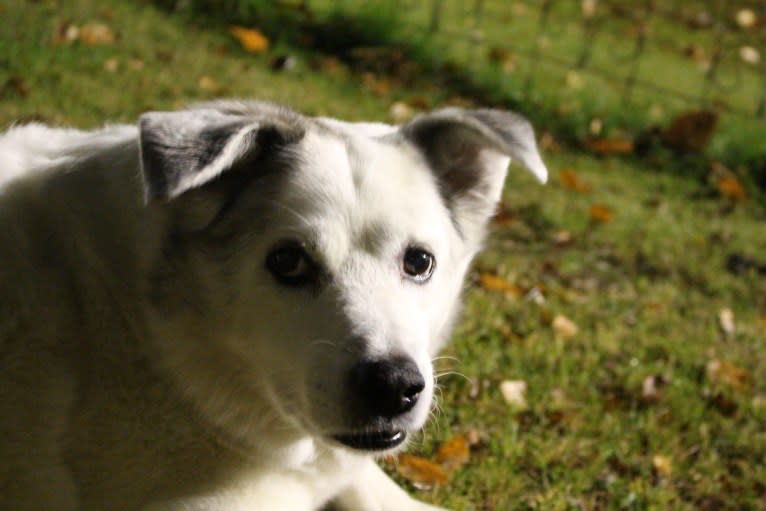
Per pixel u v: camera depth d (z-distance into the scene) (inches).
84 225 42.0
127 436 41.5
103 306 41.6
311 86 83.4
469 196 45.4
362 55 94.8
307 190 41.2
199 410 41.8
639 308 63.1
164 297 41.2
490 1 125.6
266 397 42.0
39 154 43.9
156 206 41.4
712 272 70.8
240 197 41.6
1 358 40.6
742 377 57.7
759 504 49.9
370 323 40.0
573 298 62.3
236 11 94.6
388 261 41.5
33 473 40.8
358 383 39.4
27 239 41.7
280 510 43.2
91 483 41.6
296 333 40.5
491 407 51.9
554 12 129.6
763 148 97.7
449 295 44.1
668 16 140.0
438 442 49.4
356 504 45.7
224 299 41.2
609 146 91.4
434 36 103.3
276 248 40.9
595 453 50.7
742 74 122.3
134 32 82.4
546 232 71.4
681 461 51.3
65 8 81.6
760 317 65.3
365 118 78.6
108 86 70.4
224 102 42.9
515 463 49.2
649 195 83.7
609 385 55.6
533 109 94.8
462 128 44.1
